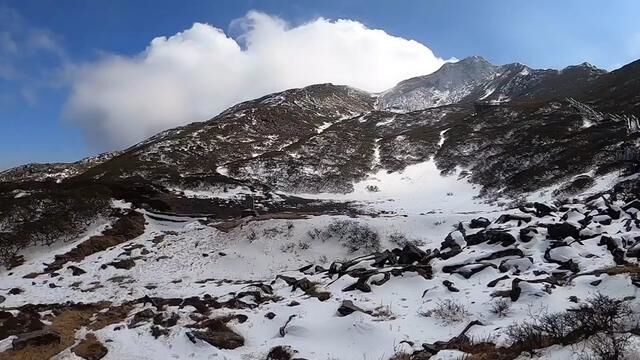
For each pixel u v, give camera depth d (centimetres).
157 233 3403
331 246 3023
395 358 1270
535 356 1059
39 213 3556
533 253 1936
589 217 2236
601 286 1407
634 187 2948
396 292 1797
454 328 1398
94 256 2923
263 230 3136
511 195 4522
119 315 1892
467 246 2258
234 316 1719
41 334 1560
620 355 917
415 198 5269
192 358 1411
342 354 1341
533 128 6438
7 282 2528
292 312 1658
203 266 2773
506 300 1472
